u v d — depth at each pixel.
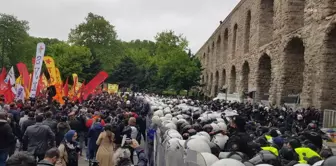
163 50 78.81
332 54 25.05
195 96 60.38
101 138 11.13
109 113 17.12
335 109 24.91
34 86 20.91
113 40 99.62
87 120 15.42
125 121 14.34
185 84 65.38
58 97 24.23
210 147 7.30
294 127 19.72
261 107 27.22
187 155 5.96
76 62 75.50
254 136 10.82
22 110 16.34
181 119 11.93
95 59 80.06
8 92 21.14
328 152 7.89
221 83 66.19
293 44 32.59
